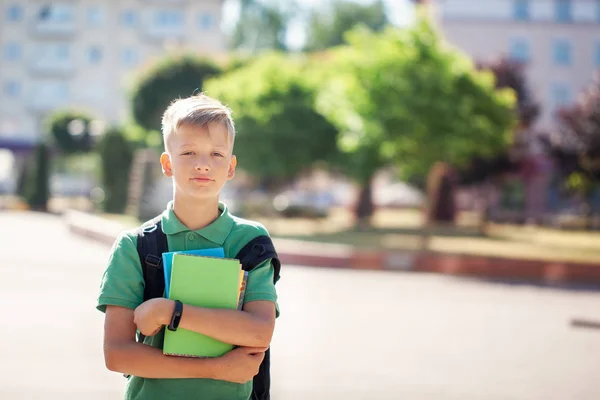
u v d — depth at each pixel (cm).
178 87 3609
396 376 659
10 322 844
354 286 1277
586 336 892
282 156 2480
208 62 3684
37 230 2328
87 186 4994
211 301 216
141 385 229
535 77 4919
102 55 6425
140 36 6419
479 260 1539
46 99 6462
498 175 3362
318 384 621
